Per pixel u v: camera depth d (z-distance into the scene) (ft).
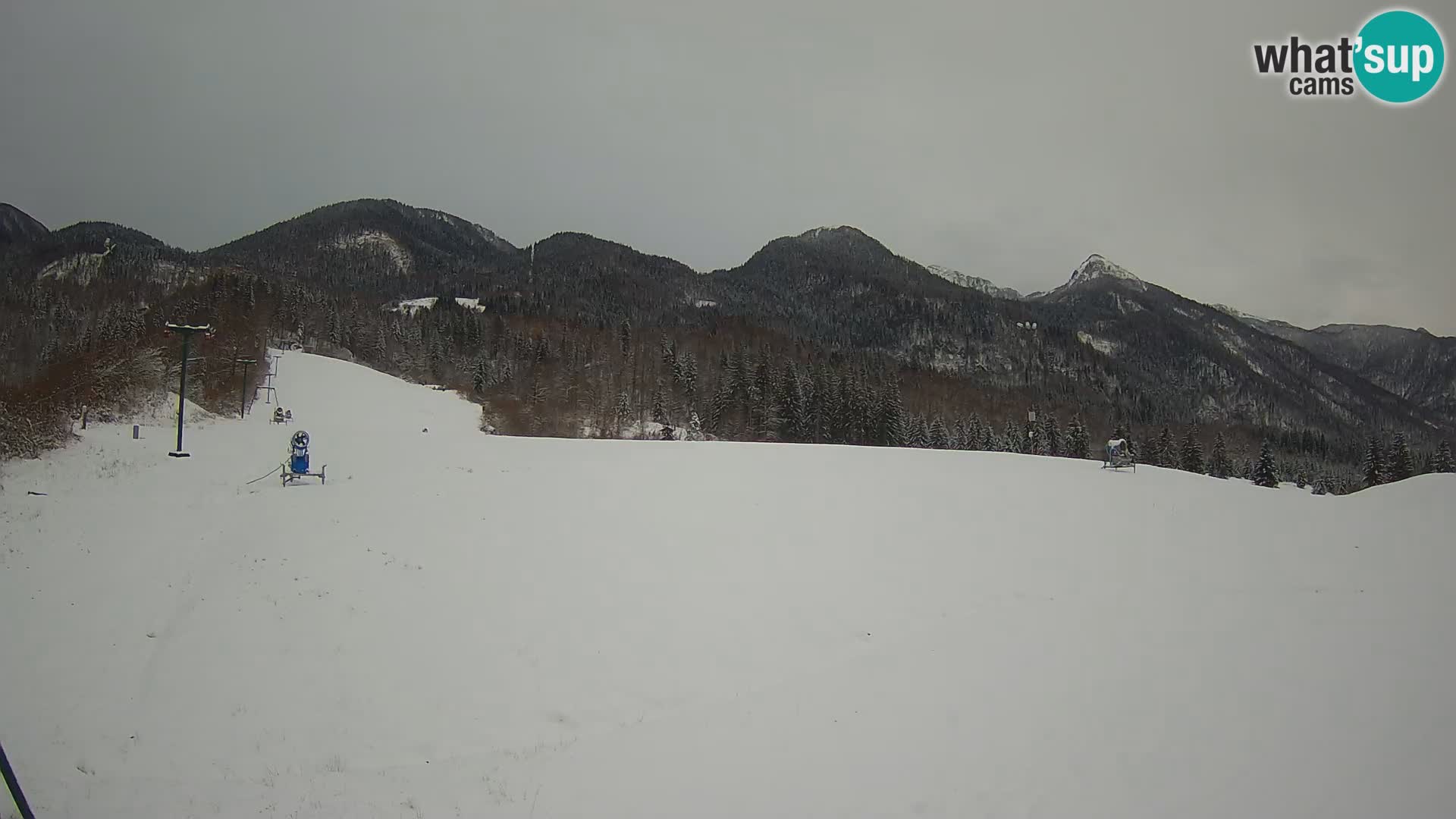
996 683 30.76
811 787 24.85
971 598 39.58
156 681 32.32
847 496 57.11
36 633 35.86
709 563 43.11
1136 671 31.19
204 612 37.50
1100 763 24.82
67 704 30.86
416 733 29.27
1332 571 43.42
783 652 34.12
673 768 26.40
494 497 54.39
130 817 24.71
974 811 22.98
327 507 52.29
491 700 31.07
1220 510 56.80
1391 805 21.58
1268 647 33.17
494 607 37.78
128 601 39.01
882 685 31.14
